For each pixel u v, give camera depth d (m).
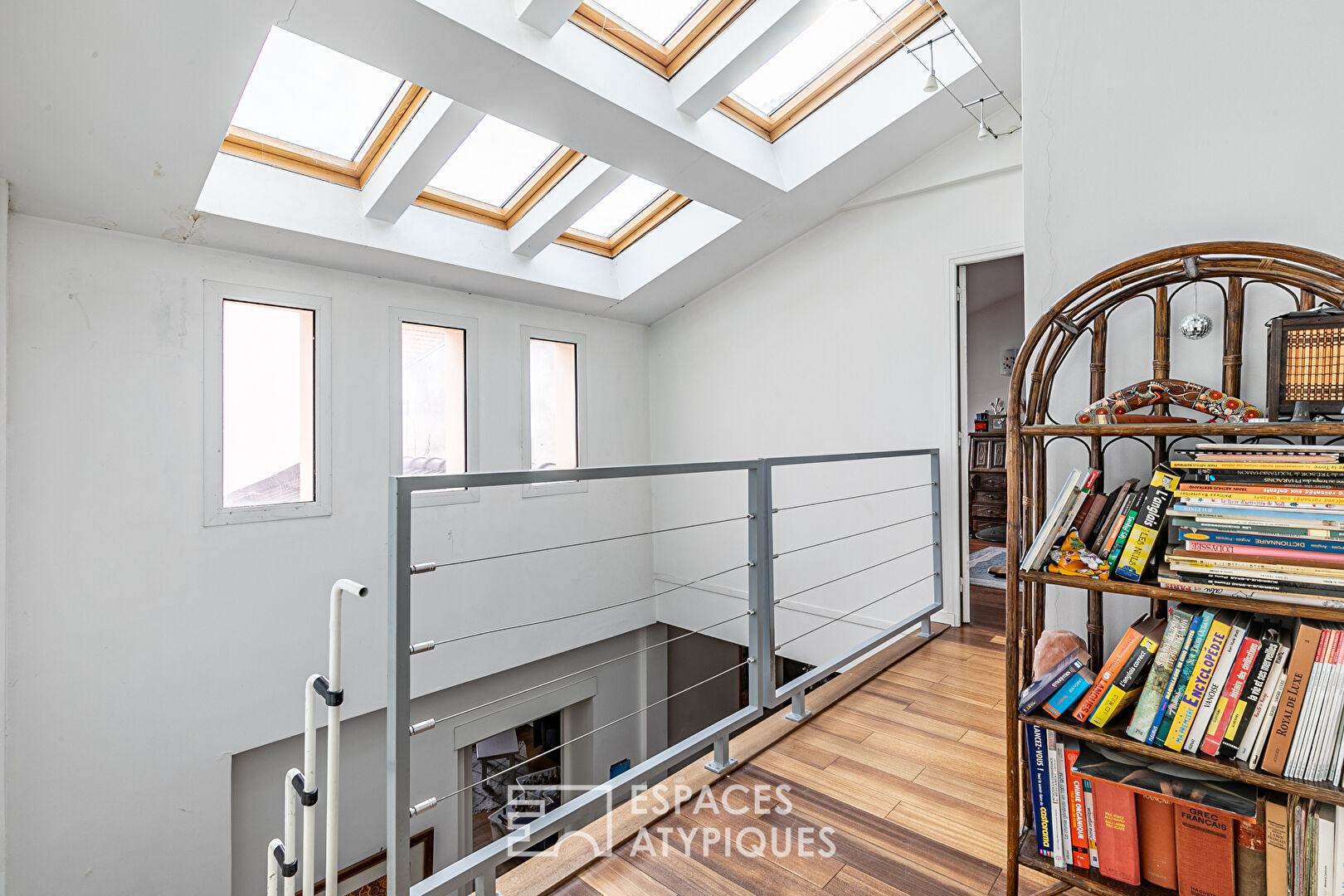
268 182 2.94
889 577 3.81
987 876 1.50
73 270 2.63
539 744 4.88
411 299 3.76
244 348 3.17
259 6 1.95
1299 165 1.27
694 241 4.04
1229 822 1.07
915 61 3.06
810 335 4.15
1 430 2.40
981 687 2.61
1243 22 1.32
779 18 2.58
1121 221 1.44
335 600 1.28
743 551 4.58
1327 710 0.97
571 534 4.60
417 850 3.84
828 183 3.61
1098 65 1.47
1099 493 1.34
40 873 2.56
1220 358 1.36
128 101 2.12
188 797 2.93
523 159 3.39
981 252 3.41
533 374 4.50
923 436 3.63
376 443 3.60
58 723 2.61
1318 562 0.97
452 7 2.17
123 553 2.76
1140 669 1.15
